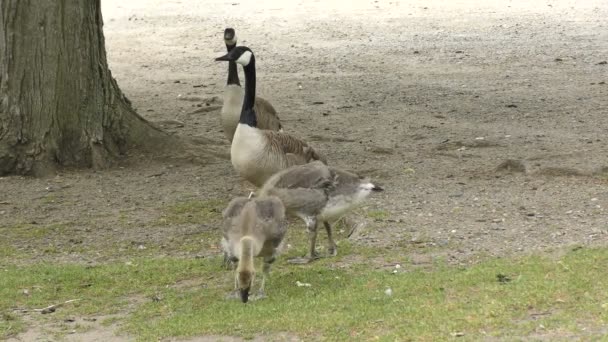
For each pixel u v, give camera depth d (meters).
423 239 11.53
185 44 32.62
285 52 30.62
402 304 8.80
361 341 7.94
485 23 35.22
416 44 31.38
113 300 9.82
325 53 30.25
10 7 15.83
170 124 20.11
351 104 22.44
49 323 9.13
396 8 39.19
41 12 15.91
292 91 24.30
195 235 12.42
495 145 17.56
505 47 30.34
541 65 27.12
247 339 8.26
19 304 9.75
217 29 35.25
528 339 7.71
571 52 29.05
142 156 16.88
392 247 11.27
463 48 30.36
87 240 12.33
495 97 22.72
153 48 31.98
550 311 8.37
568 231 11.57
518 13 37.34
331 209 10.56
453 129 19.25
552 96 22.59
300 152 12.73
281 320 8.57
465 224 12.20
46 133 16.05
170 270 10.72
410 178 15.18
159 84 25.88
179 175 15.93
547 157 16.09
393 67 27.59
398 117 20.72
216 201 14.16
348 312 8.69
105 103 16.73
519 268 9.73
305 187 10.31
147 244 12.08
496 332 7.90
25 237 12.50
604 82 24.09
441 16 37.06
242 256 8.97
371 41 32.22
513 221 12.23
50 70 16.03
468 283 9.31
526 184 14.41
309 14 38.19
